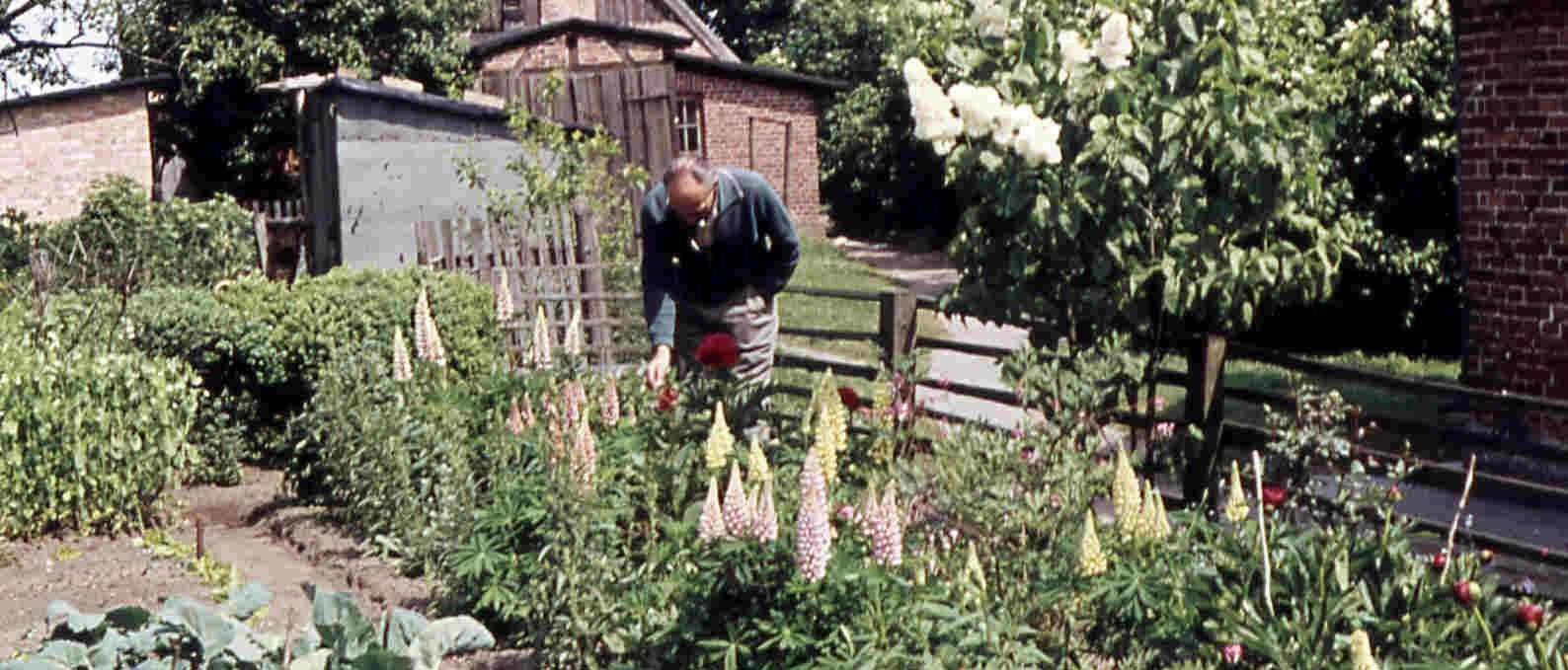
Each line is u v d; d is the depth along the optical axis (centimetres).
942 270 2788
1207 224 671
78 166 2620
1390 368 1562
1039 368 612
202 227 2081
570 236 1284
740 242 679
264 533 820
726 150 3253
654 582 552
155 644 470
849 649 433
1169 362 1328
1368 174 1579
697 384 610
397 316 1017
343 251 1636
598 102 2289
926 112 648
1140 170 643
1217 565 470
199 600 644
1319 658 411
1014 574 506
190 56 2630
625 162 2283
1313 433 599
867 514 467
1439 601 437
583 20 3034
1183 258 657
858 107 3559
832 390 583
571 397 624
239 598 502
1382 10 1492
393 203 1664
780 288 707
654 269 686
